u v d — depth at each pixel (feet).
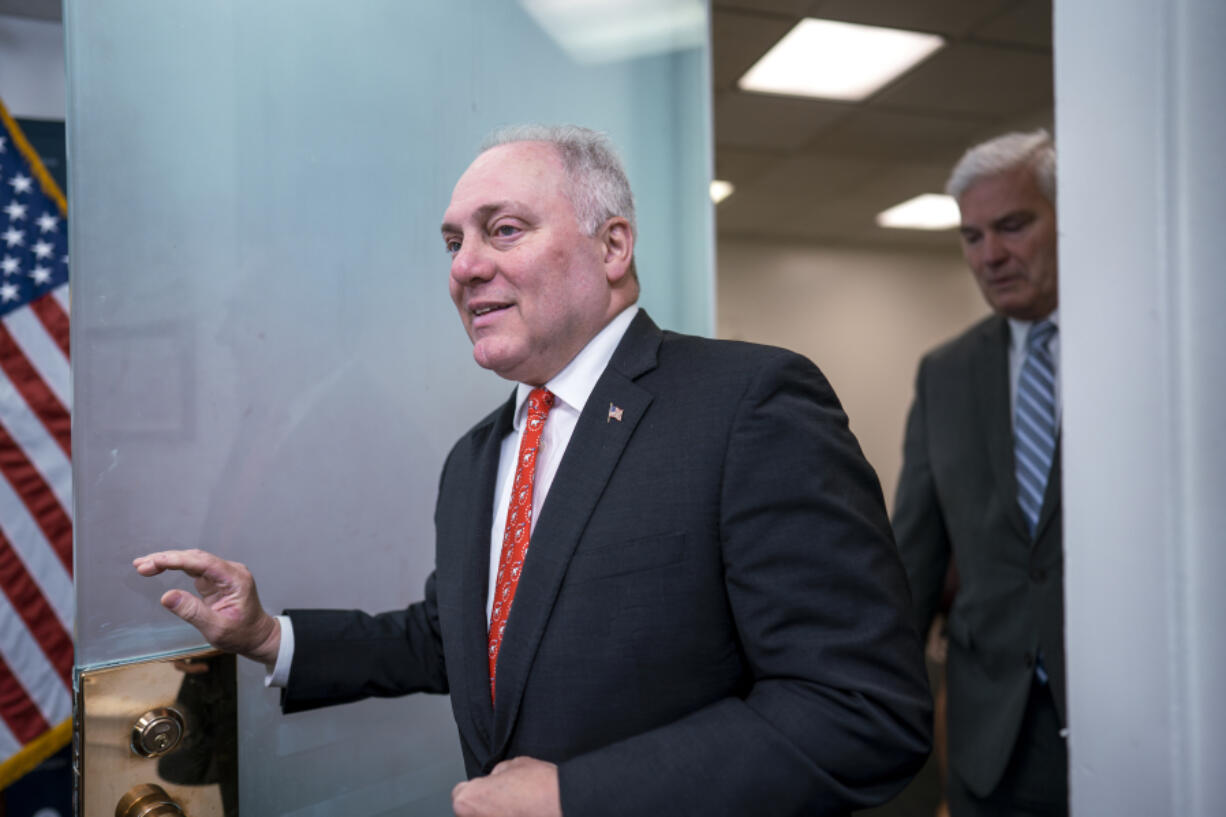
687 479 2.21
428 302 3.58
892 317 19.80
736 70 9.61
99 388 2.88
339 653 2.89
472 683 2.43
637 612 2.17
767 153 12.62
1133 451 1.90
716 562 2.19
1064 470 2.07
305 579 3.30
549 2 3.81
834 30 8.61
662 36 4.04
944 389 4.90
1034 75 9.75
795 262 19.24
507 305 2.43
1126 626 1.91
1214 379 1.78
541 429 2.62
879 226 17.78
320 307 3.33
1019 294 4.39
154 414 2.98
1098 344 1.98
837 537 2.07
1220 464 1.78
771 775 1.86
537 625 2.23
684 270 4.09
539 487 2.55
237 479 3.16
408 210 3.52
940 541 5.02
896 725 1.97
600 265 2.52
